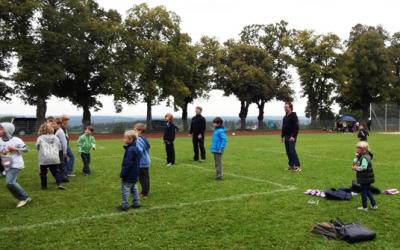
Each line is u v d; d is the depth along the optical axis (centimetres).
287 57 6191
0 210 887
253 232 736
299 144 2812
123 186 884
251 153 2105
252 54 5991
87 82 4600
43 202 961
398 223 792
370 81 6297
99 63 4334
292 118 1467
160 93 4956
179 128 5600
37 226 769
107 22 4466
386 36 7012
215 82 5938
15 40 3744
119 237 706
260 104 6388
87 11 4259
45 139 1095
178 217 831
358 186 1052
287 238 705
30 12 3750
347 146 2627
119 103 4816
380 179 1300
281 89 6156
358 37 6731
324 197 1005
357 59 6266
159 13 4872
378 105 5197
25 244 672
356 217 832
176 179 1278
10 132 924
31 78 3691
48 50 3894
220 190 1102
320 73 5791
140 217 830
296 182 1227
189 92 5041
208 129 5659
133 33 4809
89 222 795
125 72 4441
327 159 1848
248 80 5766
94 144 1382
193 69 5269
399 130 5244
